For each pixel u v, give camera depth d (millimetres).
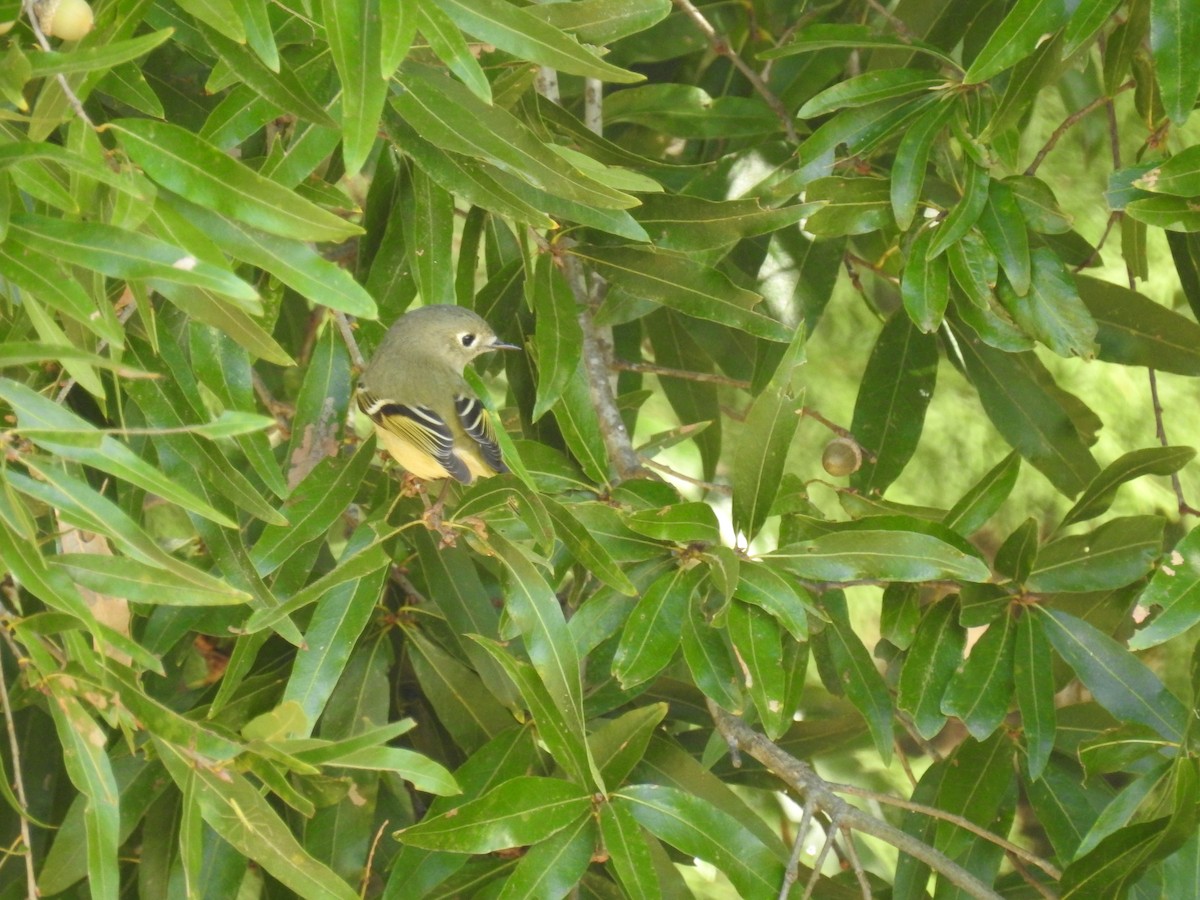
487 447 8148
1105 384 13898
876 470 9781
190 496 5277
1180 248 9148
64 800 9070
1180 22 6938
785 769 8133
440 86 6805
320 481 7496
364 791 8297
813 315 10211
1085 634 8070
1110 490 8453
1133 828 7250
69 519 5332
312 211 5504
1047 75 7812
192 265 5125
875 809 12141
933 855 7742
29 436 5078
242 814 6277
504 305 8953
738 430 13633
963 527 8266
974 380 10062
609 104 10484
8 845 8828
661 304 8219
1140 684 7977
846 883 9727
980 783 8500
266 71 6133
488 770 8039
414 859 7523
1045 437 9984
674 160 11680
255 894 10609
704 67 11711
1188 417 13938
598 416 8938
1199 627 12422
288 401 11500
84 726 5941
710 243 8219
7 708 6078
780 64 10875
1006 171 8508
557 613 7066
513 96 7422
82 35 5820
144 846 8180
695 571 7594
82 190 5559
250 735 6180
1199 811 7383
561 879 7172
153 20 7062
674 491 8055
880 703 8336
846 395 13875
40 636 6133
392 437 7969
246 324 5812
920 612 8742
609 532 7680
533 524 7004
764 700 7258
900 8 10242
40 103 5609
